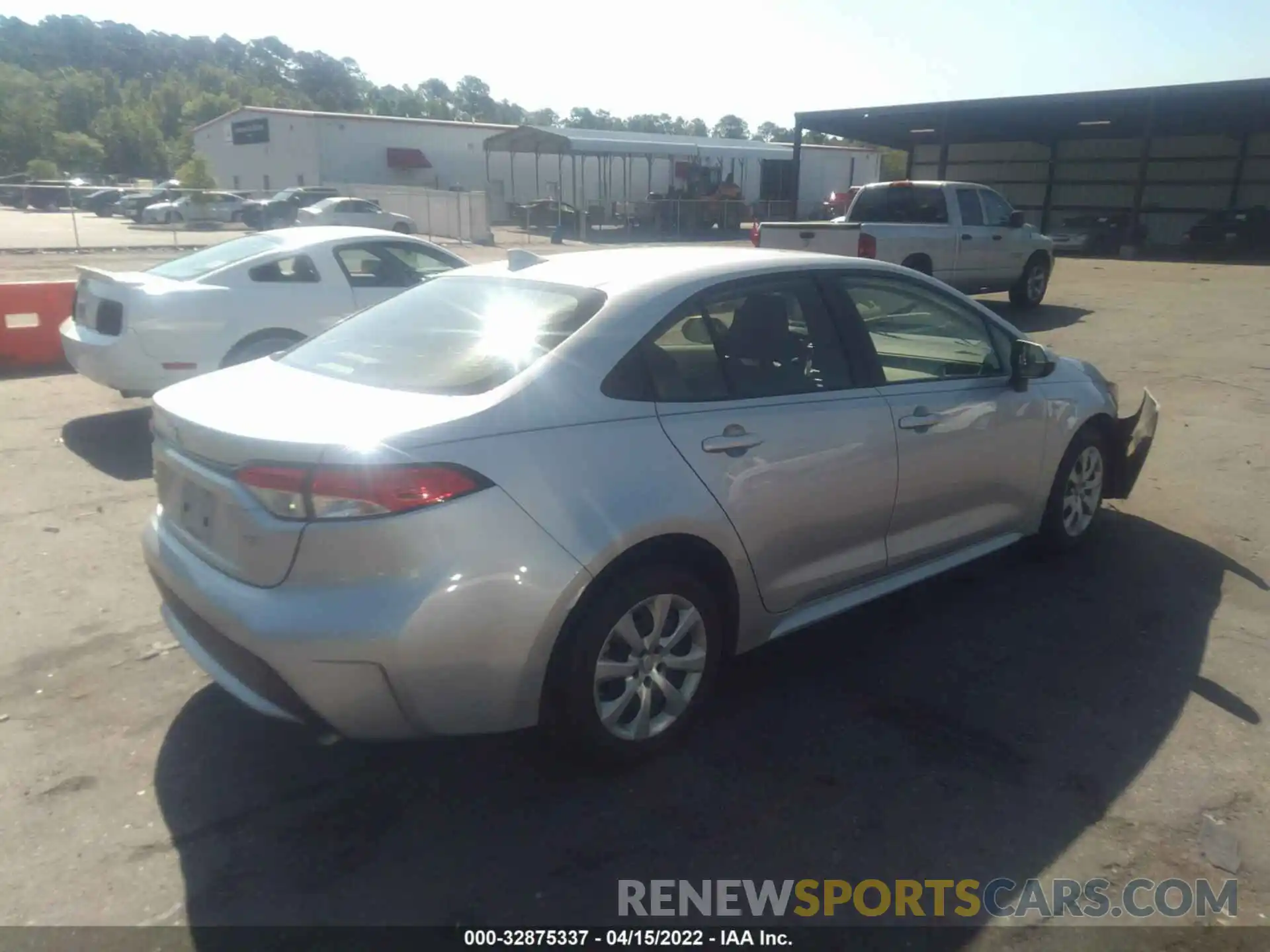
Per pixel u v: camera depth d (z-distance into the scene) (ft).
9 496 20.43
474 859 9.88
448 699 9.73
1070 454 16.92
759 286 12.71
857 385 13.29
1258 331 42.91
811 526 12.52
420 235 121.19
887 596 15.37
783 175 173.27
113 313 24.25
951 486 14.52
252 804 10.68
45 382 31.68
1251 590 16.47
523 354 10.96
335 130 152.25
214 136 177.06
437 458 9.53
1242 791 11.03
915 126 117.08
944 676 13.56
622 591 10.59
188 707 12.60
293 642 9.32
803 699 12.94
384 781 11.10
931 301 14.83
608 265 12.76
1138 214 95.45
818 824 10.43
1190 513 20.12
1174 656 14.15
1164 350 38.04
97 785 10.95
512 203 142.51
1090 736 12.10
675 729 11.57
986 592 16.31
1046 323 46.11
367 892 9.40
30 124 252.42
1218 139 112.37
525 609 9.82
